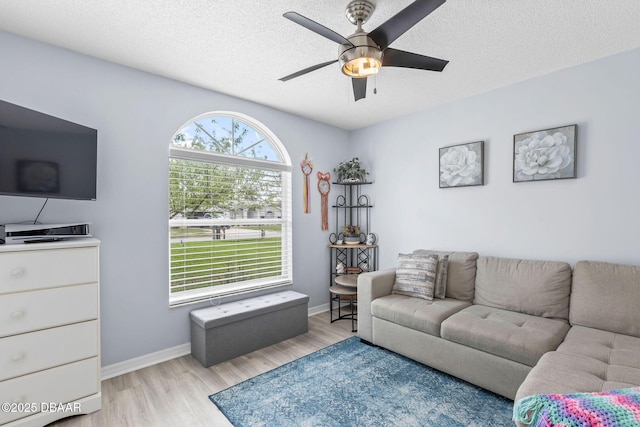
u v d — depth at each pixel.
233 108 3.03
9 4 1.68
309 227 3.75
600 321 2.01
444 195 3.26
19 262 1.63
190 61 2.34
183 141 2.83
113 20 1.84
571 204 2.46
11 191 1.65
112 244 2.33
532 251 2.66
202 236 2.92
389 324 2.62
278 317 2.91
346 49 1.63
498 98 2.86
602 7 1.72
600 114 2.32
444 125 3.25
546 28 1.92
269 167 3.41
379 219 3.89
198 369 2.41
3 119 1.63
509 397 1.91
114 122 2.34
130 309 2.41
